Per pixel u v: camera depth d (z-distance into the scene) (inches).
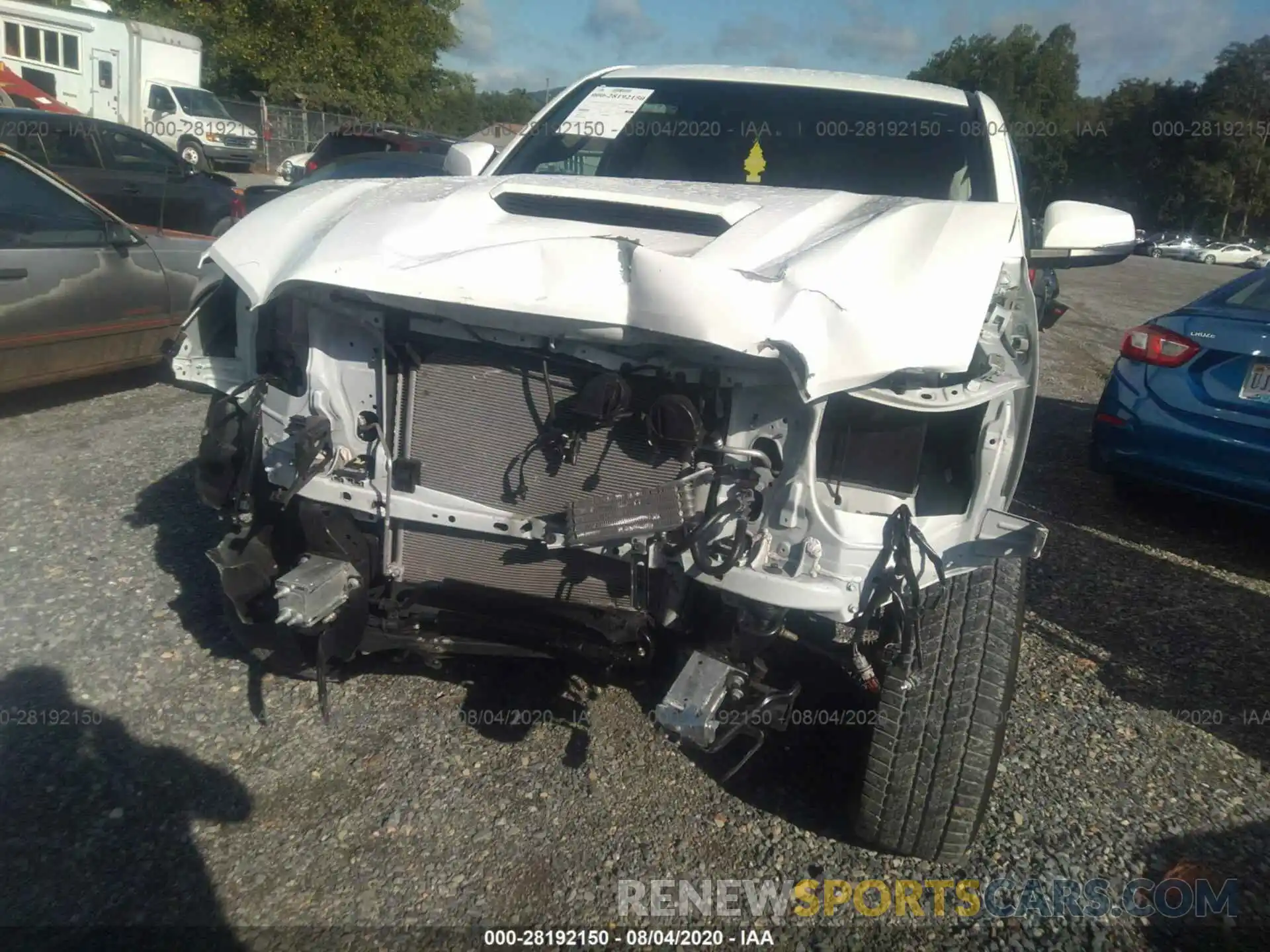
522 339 93.4
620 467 93.8
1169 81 2228.1
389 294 90.4
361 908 90.7
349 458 102.7
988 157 138.0
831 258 88.4
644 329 84.1
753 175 139.3
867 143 141.3
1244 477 179.5
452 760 111.0
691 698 87.5
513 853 98.2
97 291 218.4
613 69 165.0
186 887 91.7
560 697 123.0
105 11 914.1
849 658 100.3
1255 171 2167.8
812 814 106.4
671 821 104.0
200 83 1038.4
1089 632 153.2
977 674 92.9
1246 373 179.5
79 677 121.9
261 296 99.0
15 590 141.6
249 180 905.5
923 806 94.8
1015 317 95.0
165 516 169.3
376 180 122.3
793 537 88.0
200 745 111.3
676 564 93.4
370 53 1296.8
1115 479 221.5
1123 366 198.1
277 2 1216.8
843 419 89.1
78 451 199.9
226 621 135.9
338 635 104.0
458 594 105.6
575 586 101.5
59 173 344.5
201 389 117.6
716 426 90.2
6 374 203.5
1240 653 149.8
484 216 106.0
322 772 108.1
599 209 109.8
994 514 94.1
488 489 99.2
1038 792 112.7
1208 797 114.2
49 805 100.7
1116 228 125.0
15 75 740.0
